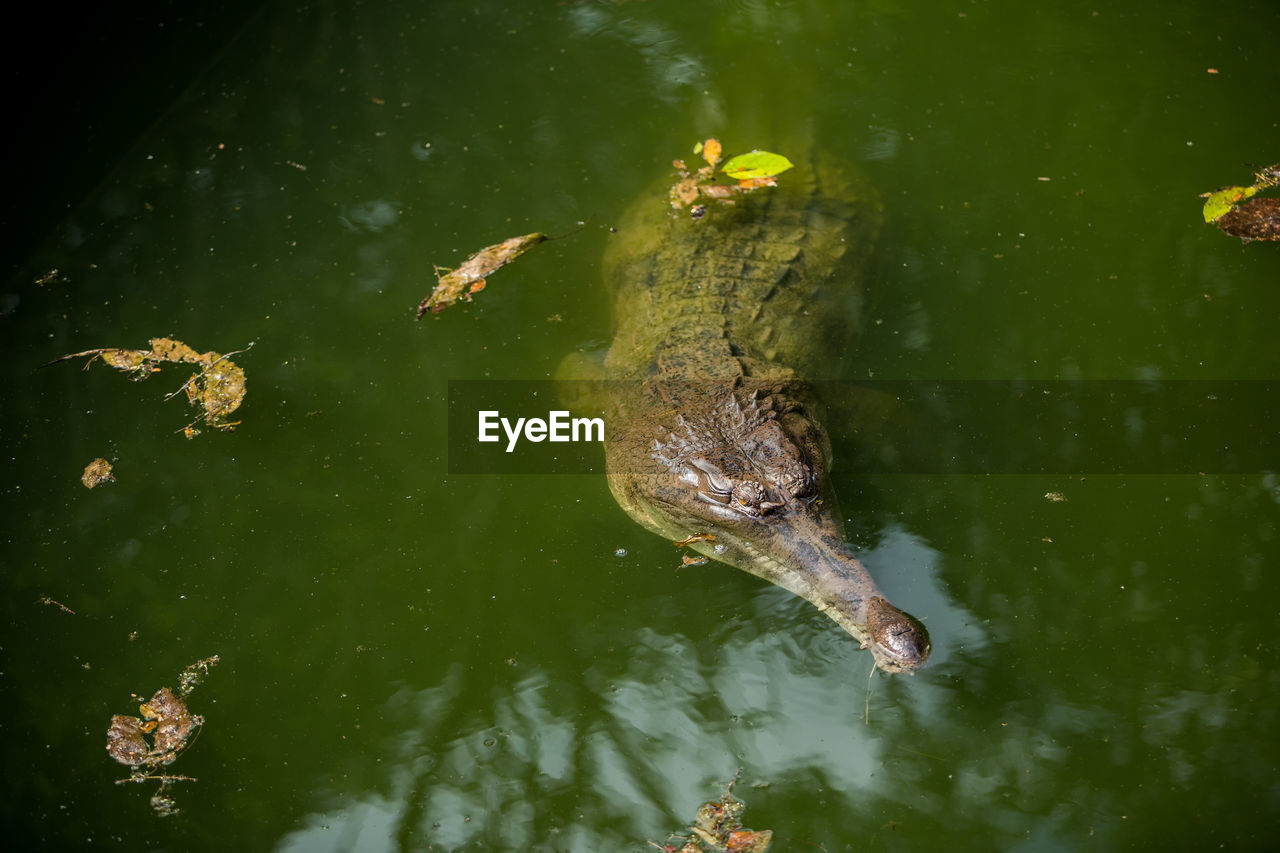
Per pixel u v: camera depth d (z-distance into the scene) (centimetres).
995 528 500
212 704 484
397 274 546
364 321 538
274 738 479
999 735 473
